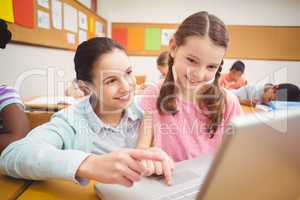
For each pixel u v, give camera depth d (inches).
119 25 138.3
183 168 20.4
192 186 17.0
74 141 25.3
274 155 11.0
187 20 28.8
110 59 25.5
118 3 137.4
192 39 27.2
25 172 17.6
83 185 17.7
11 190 17.3
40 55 62.7
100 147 27.4
